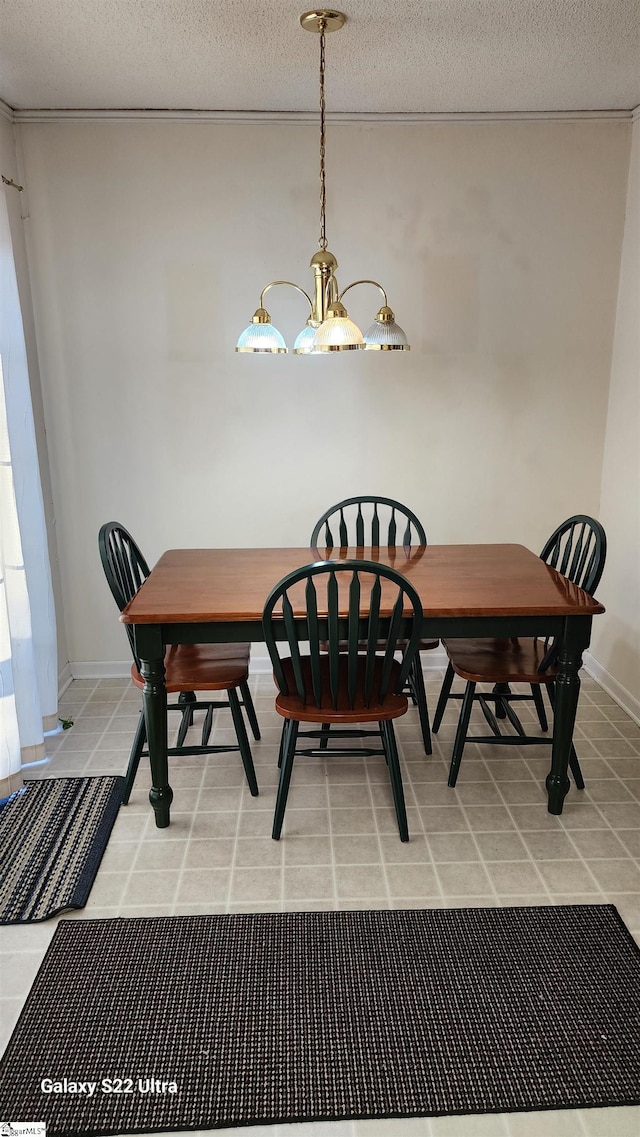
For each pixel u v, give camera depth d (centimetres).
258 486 349
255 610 226
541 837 241
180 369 335
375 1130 153
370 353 336
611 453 345
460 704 332
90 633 362
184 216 320
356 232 325
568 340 340
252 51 245
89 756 293
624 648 331
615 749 296
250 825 248
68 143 312
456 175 321
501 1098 158
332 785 271
